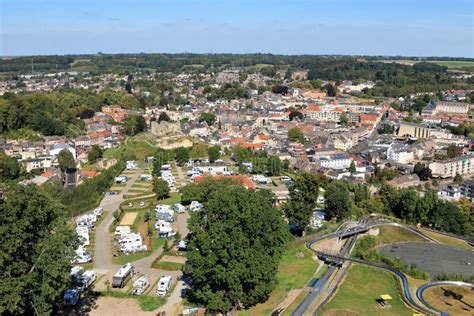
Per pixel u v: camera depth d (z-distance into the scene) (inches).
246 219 5979.3
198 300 6200.8
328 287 6648.6
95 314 5841.5
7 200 5206.7
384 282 6953.7
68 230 5541.3
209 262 5753.0
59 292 5319.9
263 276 5910.4
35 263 5157.5
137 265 7421.3
